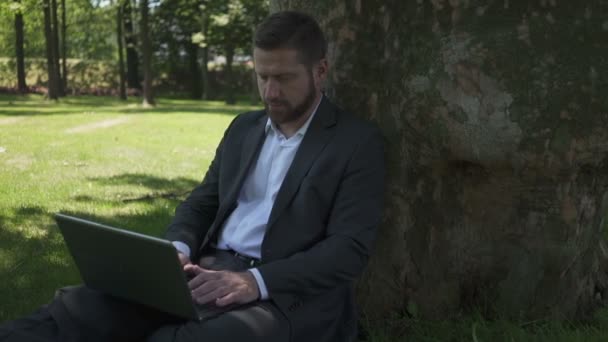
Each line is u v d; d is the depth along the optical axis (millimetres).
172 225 2928
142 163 9500
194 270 2512
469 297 3363
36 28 43344
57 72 33750
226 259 2742
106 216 6145
